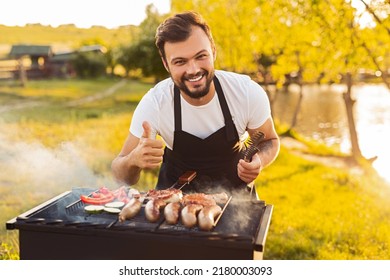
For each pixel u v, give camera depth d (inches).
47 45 881.5
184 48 85.0
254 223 76.7
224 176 102.4
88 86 824.3
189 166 102.6
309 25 222.8
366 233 175.8
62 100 636.1
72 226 74.4
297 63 339.3
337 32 197.2
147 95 100.7
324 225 185.8
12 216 184.1
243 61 432.5
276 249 161.5
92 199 86.1
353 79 325.1
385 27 179.0
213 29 401.4
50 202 86.5
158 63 759.7
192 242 70.2
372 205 214.5
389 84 207.3
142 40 769.6
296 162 326.6
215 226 75.2
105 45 967.0
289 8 223.3
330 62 260.7
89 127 414.6
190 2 395.5
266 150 102.4
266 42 363.6
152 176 250.1
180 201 82.5
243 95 98.8
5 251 144.1
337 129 502.9
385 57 223.8
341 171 296.7
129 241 73.6
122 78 955.3
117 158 96.9
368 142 398.3
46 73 901.8
